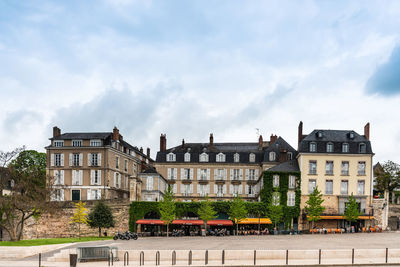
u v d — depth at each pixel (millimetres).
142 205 56594
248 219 56406
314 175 60094
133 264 28141
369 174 60125
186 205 56938
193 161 77438
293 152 73688
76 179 67062
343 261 28422
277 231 54031
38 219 53562
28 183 45188
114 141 70375
